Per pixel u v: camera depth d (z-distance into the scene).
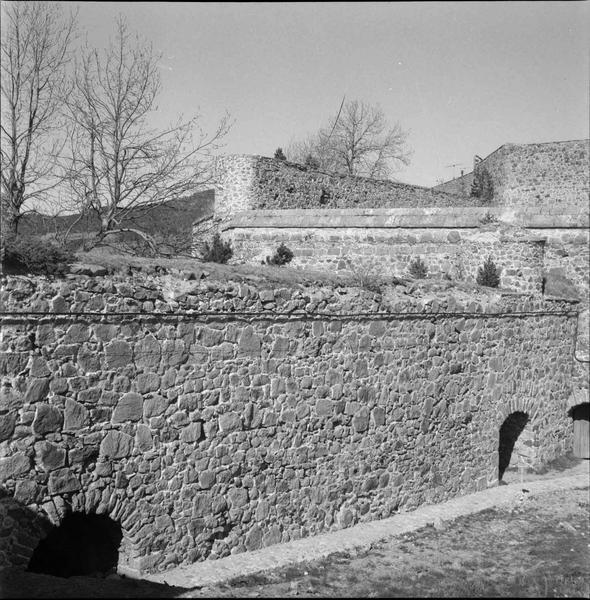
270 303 11.51
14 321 8.52
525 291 18.25
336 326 12.70
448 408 15.33
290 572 10.30
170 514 10.23
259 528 11.48
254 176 22.61
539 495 16.23
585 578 10.50
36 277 8.80
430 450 14.89
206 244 18.50
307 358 12.19
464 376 15.75
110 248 17.22
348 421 12.98
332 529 12.72
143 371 9.84
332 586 9.70
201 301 10.52
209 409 10.70
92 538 10.21
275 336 11.65
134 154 16.69
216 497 10.84
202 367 10.59
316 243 21.19
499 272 18.58
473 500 15.49
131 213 17.23
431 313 14.70
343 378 12.86
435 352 14.93
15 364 8.53
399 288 14.46
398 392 14.02
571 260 20.11
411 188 27.69
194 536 10.54
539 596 9.43
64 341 8.98
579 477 18.02
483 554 11.84
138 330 9.79
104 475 9.43
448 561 11.31
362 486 13.30
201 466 10.61
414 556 11.54
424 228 19.92
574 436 19.88
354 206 25.81
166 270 10.38
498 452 17.08
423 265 19.41
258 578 9.89
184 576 9.91
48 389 8.83
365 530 12.89
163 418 10.11
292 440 11.98
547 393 18.62
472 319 15.92
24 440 8.62
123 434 9.62
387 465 13.86
